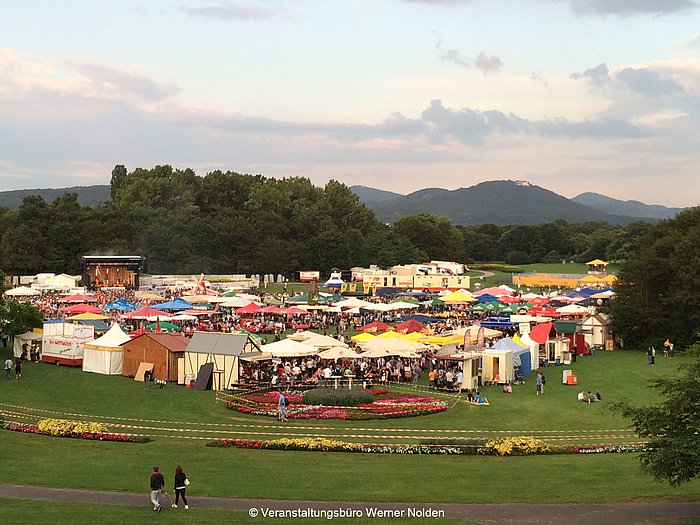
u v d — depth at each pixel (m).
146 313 104.25
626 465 44.69
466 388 72.56
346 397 63.88
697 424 34.22
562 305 144.50
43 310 114.50
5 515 32.38
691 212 136.38
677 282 113.19
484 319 119.94
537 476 41.34
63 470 41.44
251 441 49.12
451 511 34.03
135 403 64.44
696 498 36.59
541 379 72.81
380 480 40.00
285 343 75.00
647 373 86.69
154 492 33.56
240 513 33.34
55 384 70.88
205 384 70.44
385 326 98.31
